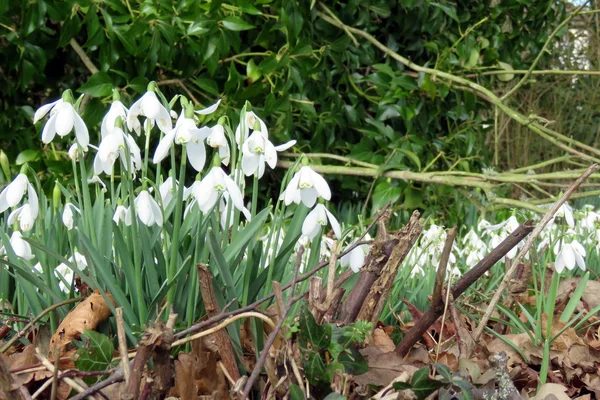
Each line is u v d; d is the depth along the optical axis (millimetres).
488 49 3016
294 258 1493
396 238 1166
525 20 3168
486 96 2816
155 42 2053
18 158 2053
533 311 1448
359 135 2738
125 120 1243
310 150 2561
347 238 1908
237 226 1240
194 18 2113
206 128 1194
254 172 1243
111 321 1217
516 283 1330
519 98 5426
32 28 2008
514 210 1696
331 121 2520
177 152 2322
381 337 1267
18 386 1065
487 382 1143
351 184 2549
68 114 1213
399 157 2527
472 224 2656
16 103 2303
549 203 2645
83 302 1207
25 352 1186
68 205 1312
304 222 1205
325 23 2611
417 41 2840
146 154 1265
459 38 2936
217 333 1146
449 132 2910
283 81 2326
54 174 2031
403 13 2756
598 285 1562
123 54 2115
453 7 2891
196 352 1166
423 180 2426
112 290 1197
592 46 5453
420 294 1491
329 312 1151
